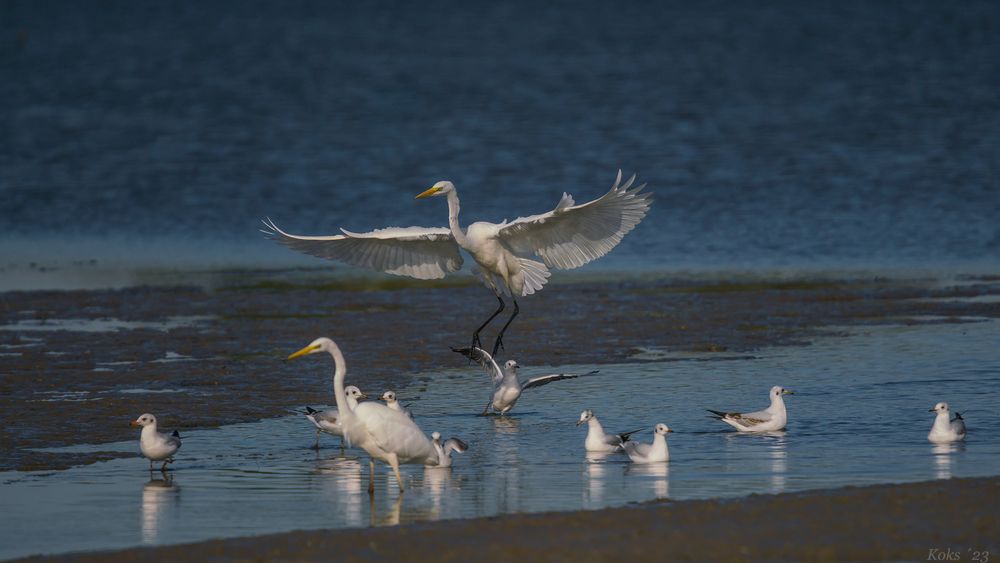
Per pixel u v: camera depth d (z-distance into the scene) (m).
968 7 107.19
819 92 63.56
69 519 12.03
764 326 22.14
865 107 57.94
